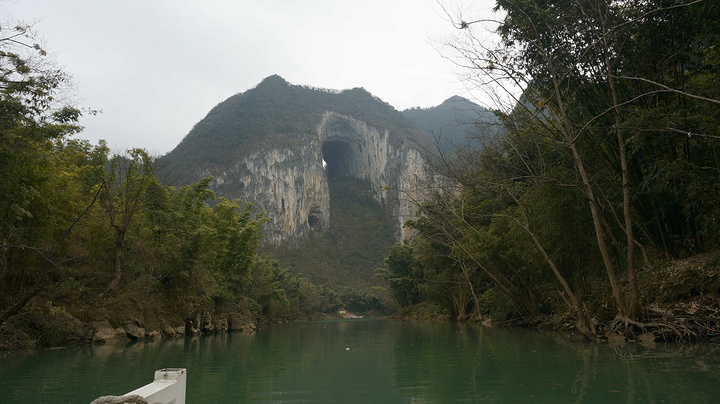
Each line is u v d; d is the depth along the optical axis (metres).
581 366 7.78
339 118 158.00
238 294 31.31
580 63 11.74
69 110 11.51
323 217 138.62
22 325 13.60
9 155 10.65
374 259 122.00
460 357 10.13
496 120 14.48
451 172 17.33
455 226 20.66
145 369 8.77
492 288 23.61
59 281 16.08
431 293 34.84
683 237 12.31
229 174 126.19
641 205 12.79
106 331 16.00
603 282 15.20
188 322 22.88
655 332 10.62
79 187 18.11
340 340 17.52
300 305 65.31
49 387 6.86
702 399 5.01
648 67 11.03
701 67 10.70
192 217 25.27
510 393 5.87
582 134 12.38
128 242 19.44
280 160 128.62
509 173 16.52
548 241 14.23
